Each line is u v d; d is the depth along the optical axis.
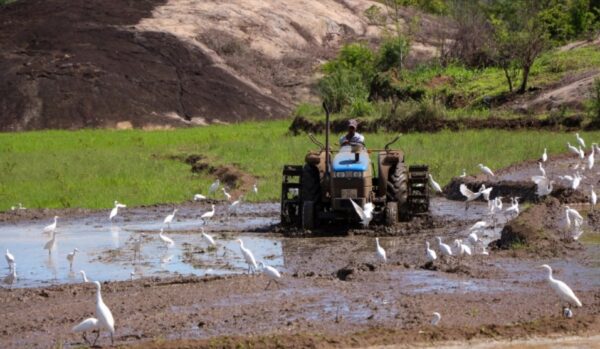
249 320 27.77
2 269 39.66
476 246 39.09
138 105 154.25
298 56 190.38
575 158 67.38
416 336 25.50
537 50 102.19
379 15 177.25
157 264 39.59
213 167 74.25
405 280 32.38
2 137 120.88
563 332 25.69
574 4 132.00
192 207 58.66
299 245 43.03
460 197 57.62
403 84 114.38
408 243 42.56
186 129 136.25
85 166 79.31
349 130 48.06
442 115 93.75
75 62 162.88
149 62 167.25
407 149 74.25
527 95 101.19
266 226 49.59
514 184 55.59
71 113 149.88
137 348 24.75
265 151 82.81
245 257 34.97
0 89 154.12
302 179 48.25
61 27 176.75
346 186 45.12
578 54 112.56
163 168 77.88
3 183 70.50
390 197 47.53
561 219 44.12
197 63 169.75
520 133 84.06
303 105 150.38
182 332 26.83
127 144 105.75
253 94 165.38
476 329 25.88
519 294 29.81
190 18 190.38
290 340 25.06
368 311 28.31
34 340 26.70
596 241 39.09
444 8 196.00
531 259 35.38
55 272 38.56
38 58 164.88
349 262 37.88
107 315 25.05
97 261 40.78
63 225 53.12
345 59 160.00
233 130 123.88
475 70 116.62
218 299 30.50
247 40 191.25
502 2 123.88
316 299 29.95
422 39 171.38
